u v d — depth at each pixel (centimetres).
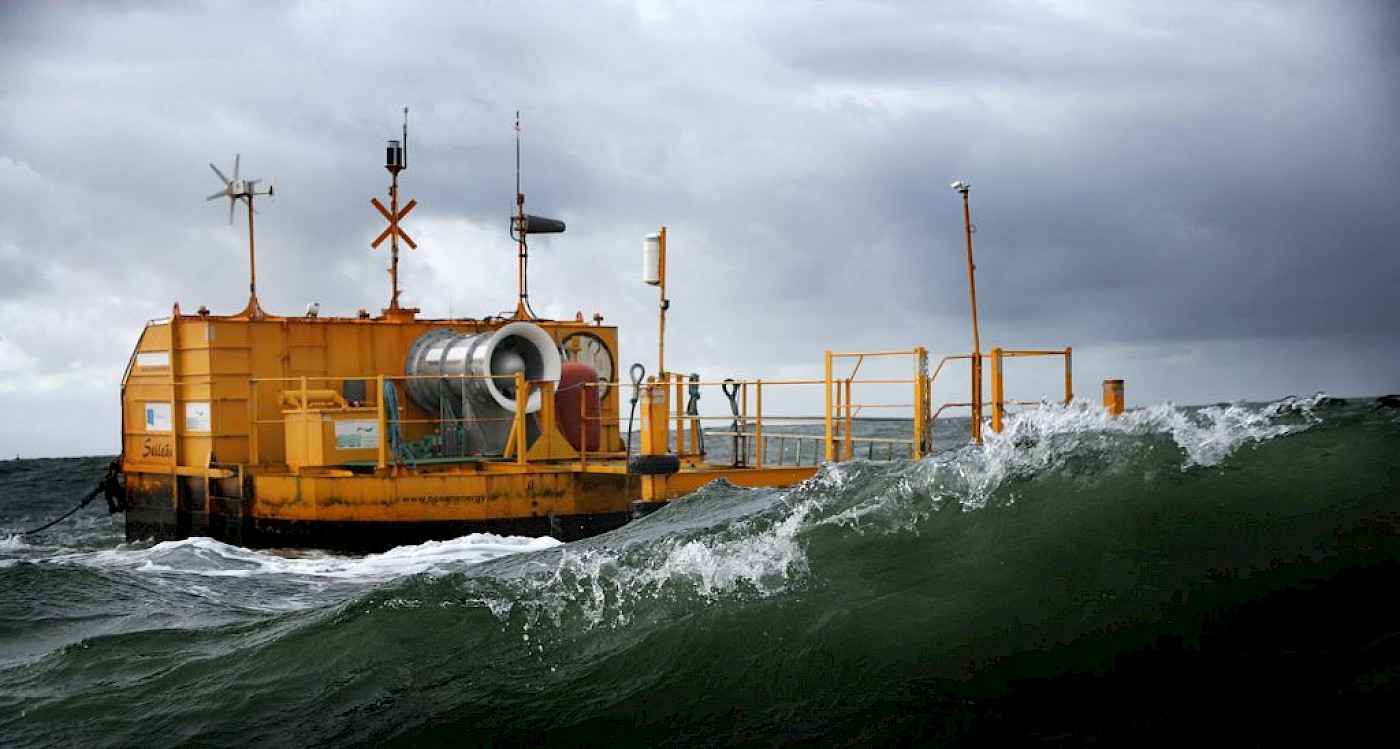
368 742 788
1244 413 966
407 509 2064
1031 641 764
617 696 800
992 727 696
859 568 887
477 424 2295
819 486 1071
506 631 909
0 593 1267
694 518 1323
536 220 2580
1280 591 749
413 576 1033
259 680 895
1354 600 726
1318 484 828
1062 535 851
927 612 811
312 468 2158
